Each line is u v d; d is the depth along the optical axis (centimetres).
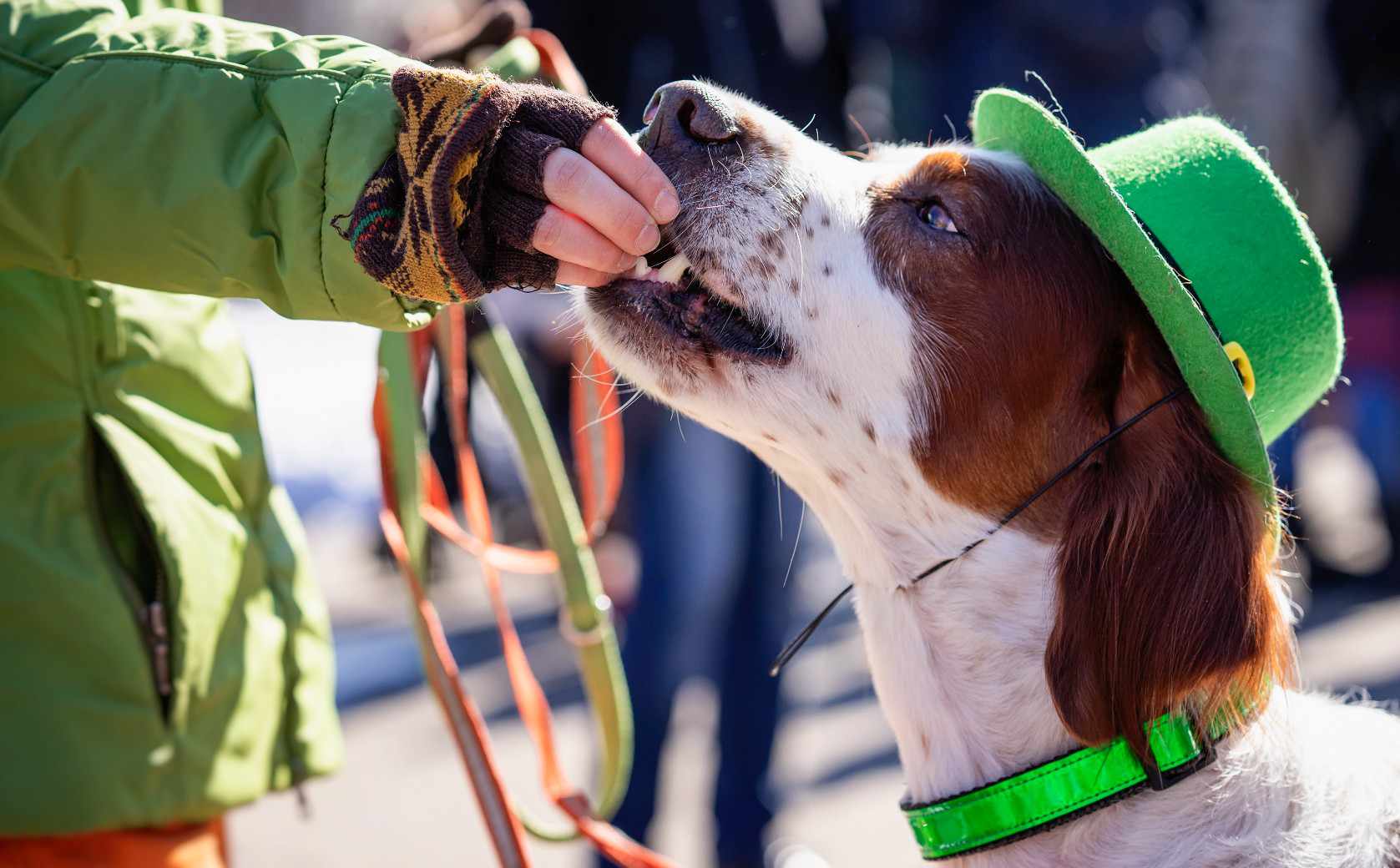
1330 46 593
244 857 411
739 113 224
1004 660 222
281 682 205
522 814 234
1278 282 207
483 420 773
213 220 158
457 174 152
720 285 216
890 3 418
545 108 161
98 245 161
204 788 188
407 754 497
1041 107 215
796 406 219
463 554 812
